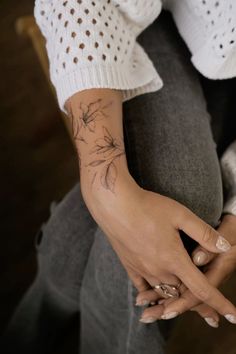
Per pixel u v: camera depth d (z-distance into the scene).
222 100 0.73
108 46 0.51
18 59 1.39
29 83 1.34
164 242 0.49
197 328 0.91
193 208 0.52
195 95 0.61
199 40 0.59
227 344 0.88
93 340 0.75
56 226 0.65
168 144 0.53
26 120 1.27
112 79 0.51
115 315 0.63
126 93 0.56
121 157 0.50
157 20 0.67
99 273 0.59
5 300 1.00
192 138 0.54
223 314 0.53
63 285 0.72
